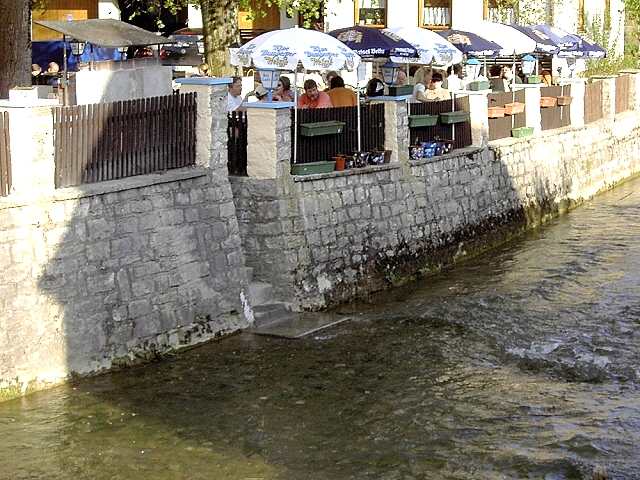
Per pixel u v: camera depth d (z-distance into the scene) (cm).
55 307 1237
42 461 1042
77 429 1119
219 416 1161
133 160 1362
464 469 1033
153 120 1386
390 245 1758
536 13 3384
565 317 1538
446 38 2316
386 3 2958
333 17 2891
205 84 1441
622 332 1462
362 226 1695
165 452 1066
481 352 1391
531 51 2378
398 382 1275
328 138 1670
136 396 1216
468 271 1877
